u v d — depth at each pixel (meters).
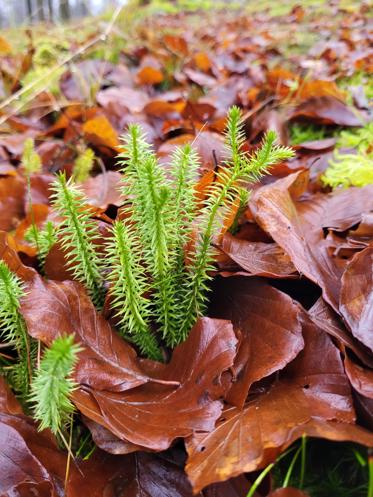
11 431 0.18
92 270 0.22
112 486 0.18
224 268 0.23
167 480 0.18
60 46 0.75
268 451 0.16
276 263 0.24
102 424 0.18
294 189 0.30
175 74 0.71
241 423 0.18
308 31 1.04
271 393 0.19
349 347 0.20
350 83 0.62
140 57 0.84
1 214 0.35
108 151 0.43
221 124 0.43
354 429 0.17
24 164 0.38
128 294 0.20
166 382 0.20
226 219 0.22
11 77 0.59
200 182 0.24
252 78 0.67
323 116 0.47
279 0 1.82
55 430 0.18
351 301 0.20
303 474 0.18
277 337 0.20
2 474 0.18
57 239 0.24
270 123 0.44
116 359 0.20
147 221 0.19
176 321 0.22
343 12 1.21
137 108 0.55
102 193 0.32
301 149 0.40
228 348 0.19
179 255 0.21
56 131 0.50
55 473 0.18
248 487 0.17
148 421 0.18
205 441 0.17
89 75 0.61
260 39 1.04
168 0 2.21
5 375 0.23
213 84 0.67
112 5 1.18
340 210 0.29
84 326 0.21
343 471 0.19
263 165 0.20
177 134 0.46
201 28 1.43
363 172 0.33
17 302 0.20
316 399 0.19
